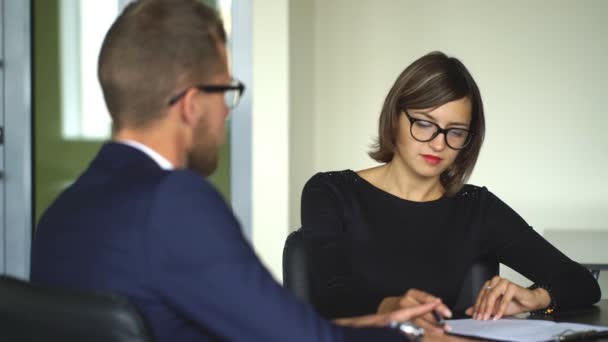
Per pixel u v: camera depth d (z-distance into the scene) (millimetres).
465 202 2086
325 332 1043
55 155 4012
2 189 3980
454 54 4645
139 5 1130
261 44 3926
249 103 3945
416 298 1548
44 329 933
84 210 1060
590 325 1578
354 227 2000
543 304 1786
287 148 3941
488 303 1711
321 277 1839
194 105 1123
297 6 4176
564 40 4578
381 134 2027
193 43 1112
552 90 4602
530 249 2029
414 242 1994
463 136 1920
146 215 993
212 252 985
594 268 3043
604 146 4582
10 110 3961
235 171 3973
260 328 997
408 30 4668
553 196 4625
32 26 3980
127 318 891
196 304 988
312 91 4676
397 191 2074
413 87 1903
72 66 3986
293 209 4172
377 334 1108
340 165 4758
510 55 4613
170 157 1121
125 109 1119
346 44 4723
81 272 1020
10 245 3986
